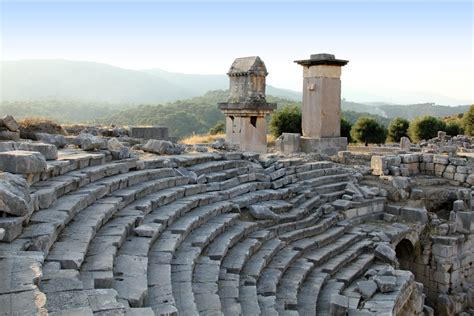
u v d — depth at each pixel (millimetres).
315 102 32250
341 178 23328
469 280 20891
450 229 20906
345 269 15984
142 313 7070
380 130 64375
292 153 30766
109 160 16359
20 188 9227
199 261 11984
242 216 16953
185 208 14742
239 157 22188
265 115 30938
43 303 6000
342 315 12797
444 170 26125
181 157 19203
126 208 12773
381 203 22016
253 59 30281
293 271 14445
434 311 19516
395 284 14516
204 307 9602
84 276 8164
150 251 10898
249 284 12227
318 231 17844
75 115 161125
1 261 7242
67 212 10195
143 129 29062
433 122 68125
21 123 22469
